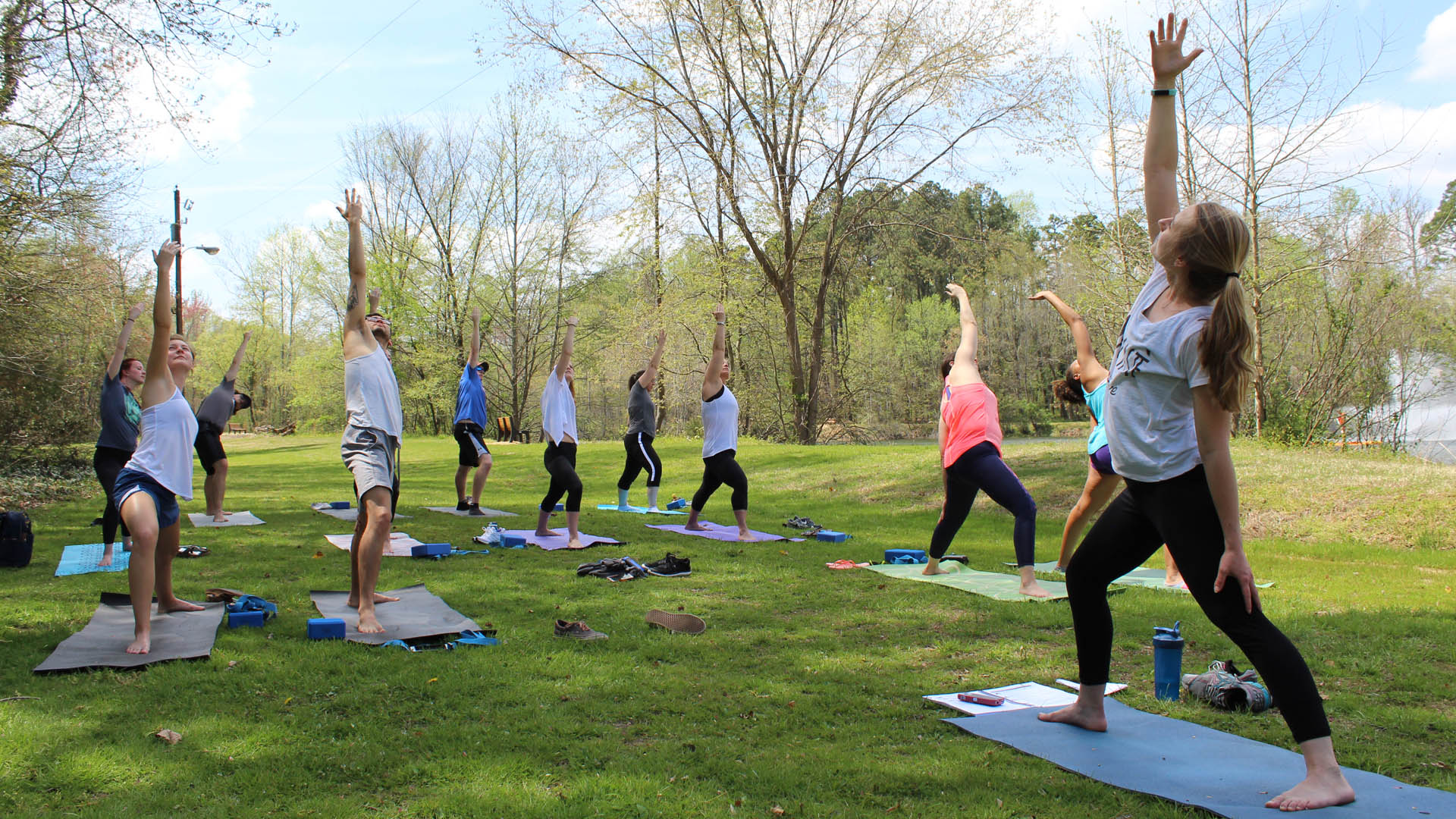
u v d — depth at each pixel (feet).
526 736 10.60
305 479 54.49
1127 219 57.98
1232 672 12.69
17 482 44.19
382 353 16.66
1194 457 8.98
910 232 81.71
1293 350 59.82
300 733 10.54
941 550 22.03
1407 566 24.18
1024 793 8.98
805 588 20.48
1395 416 60.03
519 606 18.22
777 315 90.33
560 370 27.58
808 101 70.08
